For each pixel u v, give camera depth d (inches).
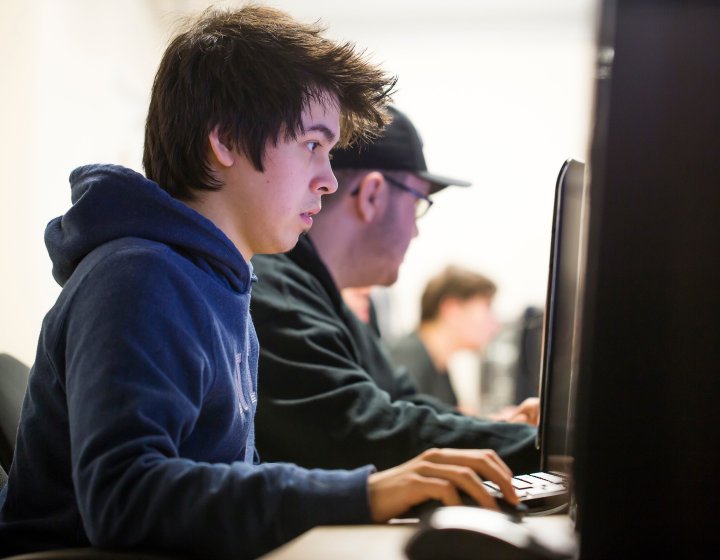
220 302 36.4
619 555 23.6
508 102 160.6
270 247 39.4
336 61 39.4
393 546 25.5
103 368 30.0
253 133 37.2
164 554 28.1
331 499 27.8
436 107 160.6
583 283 24.4
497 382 154.0
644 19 23.4
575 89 150.5
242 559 27.9
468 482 28.5
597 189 23.8
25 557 28.2
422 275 173.6
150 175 41.0
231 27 39.2
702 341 23.4
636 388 23.6
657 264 23.5
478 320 127.6
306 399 52.2
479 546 23.8
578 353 25.1
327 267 63.1
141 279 32.0
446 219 172.2
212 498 27.8
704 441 23.5
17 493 35.5
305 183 38.8
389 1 148.6
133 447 28.6
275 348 53.8
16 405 46.6
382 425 51.0
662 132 23.4
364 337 67.5
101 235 35.2
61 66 87.0
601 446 23.7
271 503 27.8
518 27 151.3
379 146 62.6
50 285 82.4
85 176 36.9
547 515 33.7
